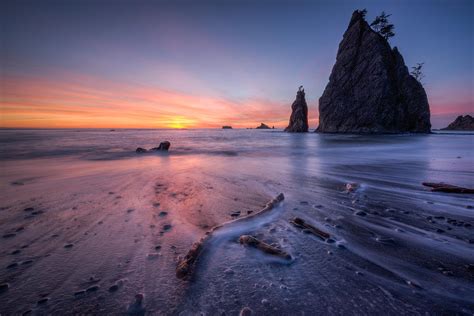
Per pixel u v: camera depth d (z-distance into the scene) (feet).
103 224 11.10
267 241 9.26
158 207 13.61
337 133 179.83
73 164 31.32
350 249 8.61
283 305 5.90
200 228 10.69
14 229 10.53
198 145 72.13
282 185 18.97
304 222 10.86
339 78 183.52
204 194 16.42
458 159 32.86
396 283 6.65
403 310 5.70
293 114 261.24
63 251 8.61
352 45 177.68
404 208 13.07
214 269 7.39
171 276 7.09
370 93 163.63
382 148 54.03
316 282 6.75
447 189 16.22
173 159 36.94
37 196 15.87
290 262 7.73
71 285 6.73
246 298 6.16
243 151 50.98
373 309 5.75
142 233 10.12
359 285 6.59
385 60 168.35
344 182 19.79
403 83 172.86
